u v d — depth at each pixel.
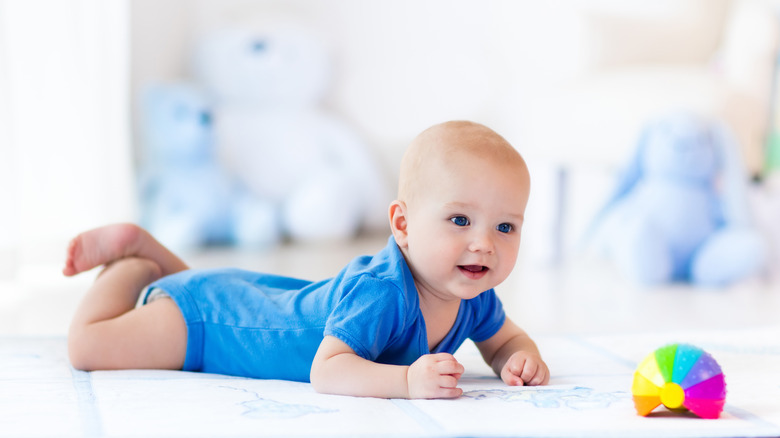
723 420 0.85
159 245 1.25
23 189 2.50
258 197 3.57
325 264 2.72
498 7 3.93
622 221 2.53
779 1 2.83
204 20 3.77
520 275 2.63
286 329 1.05
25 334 1.52
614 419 0.85
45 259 2.57
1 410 0.87
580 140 2.70
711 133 2.44
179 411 0.86
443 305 1.04
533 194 2.92
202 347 1.12
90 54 2.66
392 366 0.94
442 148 0.98
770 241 2.86
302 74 3.64
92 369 1.11
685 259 2.46
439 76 4.03
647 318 1.88
